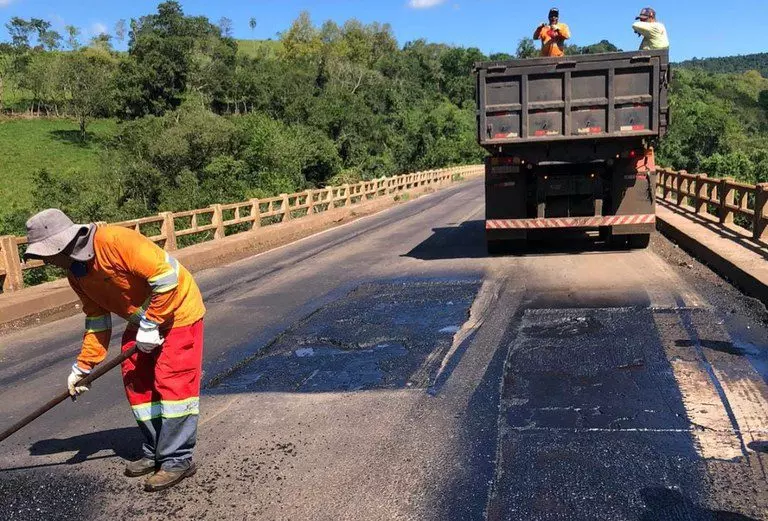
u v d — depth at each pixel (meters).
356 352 5.86
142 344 3.31
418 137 60.62
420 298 7.95
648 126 9.60
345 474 3.55
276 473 3.62
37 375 6.05
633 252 10.57
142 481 3.64
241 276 11.27
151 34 86.56
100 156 45.09
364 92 78.81
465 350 5.66
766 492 3.12
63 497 3.51
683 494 3.14
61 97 85.88
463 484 3.36
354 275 10.15
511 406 4.35
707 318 6.16
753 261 7.96
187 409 3.55
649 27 9.84
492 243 11.12
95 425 4.57
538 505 3.12
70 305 9.80
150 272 3.24
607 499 3.13
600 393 4.47
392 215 22.88
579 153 10.10
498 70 9.73
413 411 4.38
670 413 4.07
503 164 10.35
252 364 5.72
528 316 6.68
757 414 3.98
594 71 9.58
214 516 3.21
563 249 11.25
